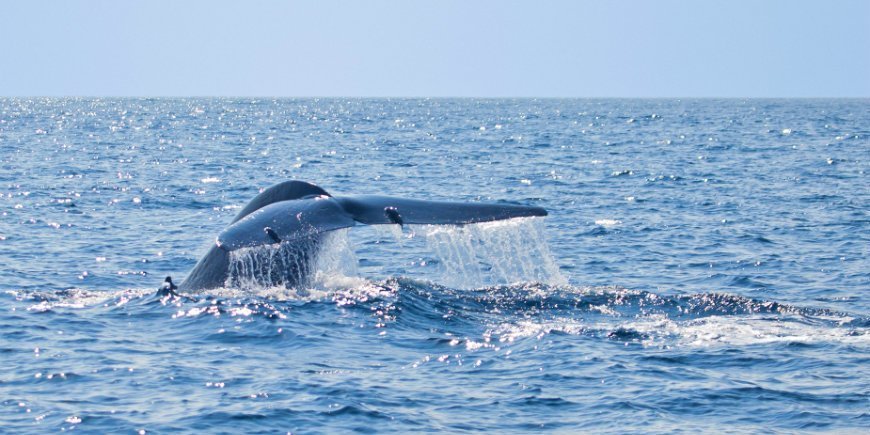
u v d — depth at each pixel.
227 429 18.78
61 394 20.64
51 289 33.44
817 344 24.69
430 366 22.95
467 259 40.06
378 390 21.12
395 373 22.38
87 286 34.50
